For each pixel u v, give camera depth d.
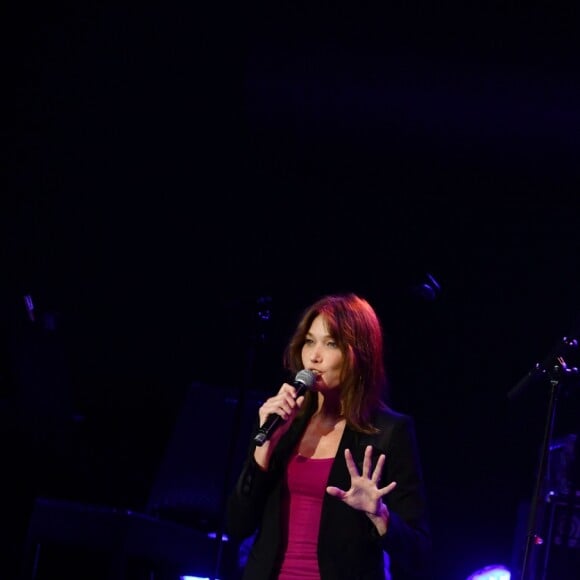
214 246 28.44
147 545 17.03
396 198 27.94
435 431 26.97
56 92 28.30
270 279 28.22
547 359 15.91
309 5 26.16
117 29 28.14
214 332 28.11
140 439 27.47
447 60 25.61
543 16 25.50
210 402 20.27
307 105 26.11
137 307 28.36
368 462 10.66
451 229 27.75
